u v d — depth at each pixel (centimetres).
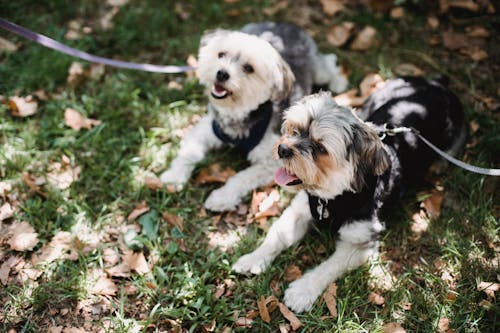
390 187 89
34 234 93
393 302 89
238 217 99
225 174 103
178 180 101
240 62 95
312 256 95
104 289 89
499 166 105
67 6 125
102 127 106
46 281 90
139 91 112
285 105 102
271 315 88
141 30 123
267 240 93
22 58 115
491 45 124
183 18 127
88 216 97
